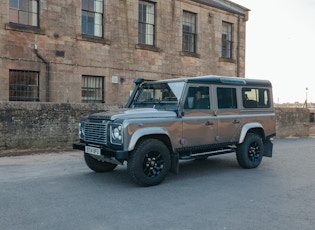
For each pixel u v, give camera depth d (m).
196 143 7.61
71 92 14.78
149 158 6.81
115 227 4.54
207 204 5.62
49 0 14.07
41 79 13.95
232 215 5.06
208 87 7.96
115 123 6.55
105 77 15.91
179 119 7.27
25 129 11.05
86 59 15.23
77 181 7.21
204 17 20.27
